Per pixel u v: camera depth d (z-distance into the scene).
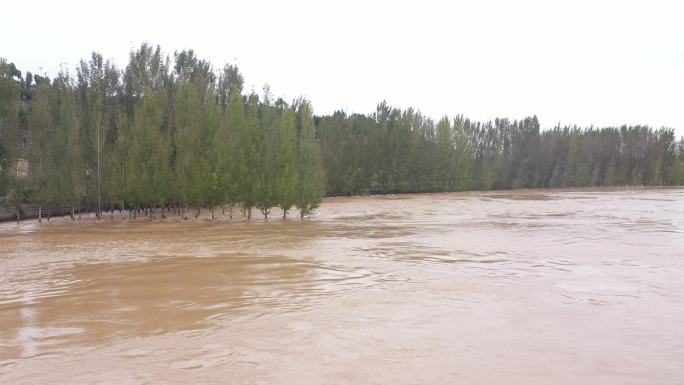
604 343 7.75
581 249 19.22
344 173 68.56
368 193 76.62
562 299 10.83
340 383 6.19
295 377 6.39
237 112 36.78
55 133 36.47
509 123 101.06
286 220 35.25
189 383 6.22
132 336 8.34
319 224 31.84
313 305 10.39
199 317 9.51
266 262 16.38
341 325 8.84
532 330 8.48
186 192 35.72
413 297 11.11
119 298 11.21
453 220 34.00
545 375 6.43
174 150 39.56
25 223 34.34
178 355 7.32
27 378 6.52
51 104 41.53
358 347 7.61
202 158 35.88
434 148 82.19
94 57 47.69
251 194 35.41
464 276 13.73
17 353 7.54
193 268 15.21
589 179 103.38
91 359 7.21
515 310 9.87
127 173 35.75
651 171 106.25
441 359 7.04
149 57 48.34
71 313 9.95
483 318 9.27
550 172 102.19
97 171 38.09
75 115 39.12
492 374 6.46
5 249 20.73
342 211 44.06
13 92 34.62
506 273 14.20
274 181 35.62
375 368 6.70
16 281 13.46
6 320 9.49
